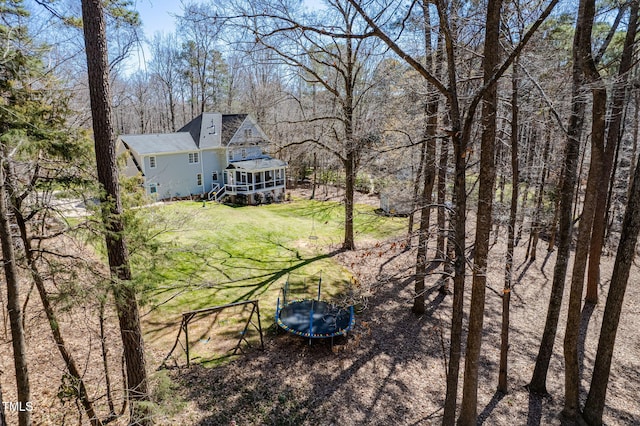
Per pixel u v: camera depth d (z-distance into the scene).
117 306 6.17
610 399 8.81
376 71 15.20
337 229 21.77
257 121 30.41
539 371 8.79
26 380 4.86
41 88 5.75
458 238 5.93
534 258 17.89
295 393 8.47
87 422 7.02
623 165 20.89
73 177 5.63
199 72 36.88
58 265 5.61
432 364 9.83
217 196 29.47
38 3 5.79
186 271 14.71
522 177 13.01
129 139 25.84
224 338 10.52
